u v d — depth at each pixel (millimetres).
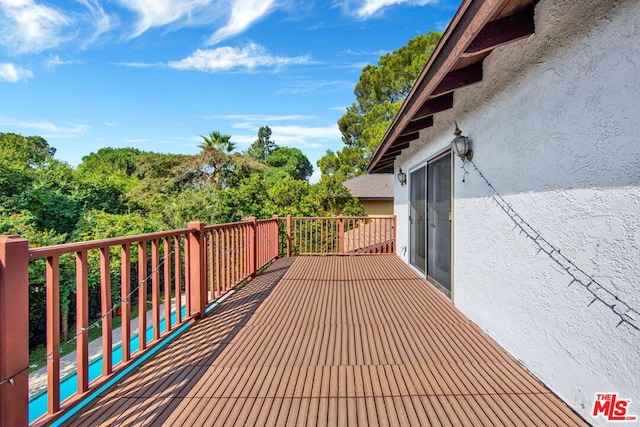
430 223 5242
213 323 3438
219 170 22016
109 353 2260
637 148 1580
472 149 3436
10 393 1576
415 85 3340
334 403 2016
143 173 22328
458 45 2295
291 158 40719
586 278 1887
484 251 3154
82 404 2012
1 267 1562
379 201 18297
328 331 3199
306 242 8852
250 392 2146
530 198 2416
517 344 2572
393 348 2801
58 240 9000
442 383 2240
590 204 1859
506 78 2729
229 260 4598
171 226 11781
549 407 1979
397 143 6008
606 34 1741
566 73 2035
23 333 1640
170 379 2314
